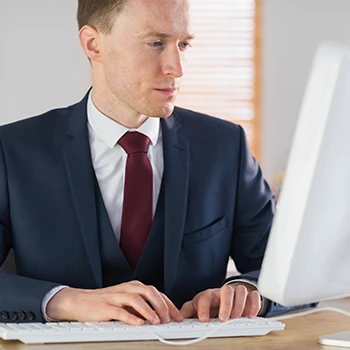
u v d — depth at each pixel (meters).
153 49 1.98
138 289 1.76
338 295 1.44
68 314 1.80
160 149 2.25
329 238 1.35
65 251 2.13
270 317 1.94
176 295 2.18
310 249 1.34
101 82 2.16
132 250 2.17
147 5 1.96
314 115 1.29
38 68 5.19
